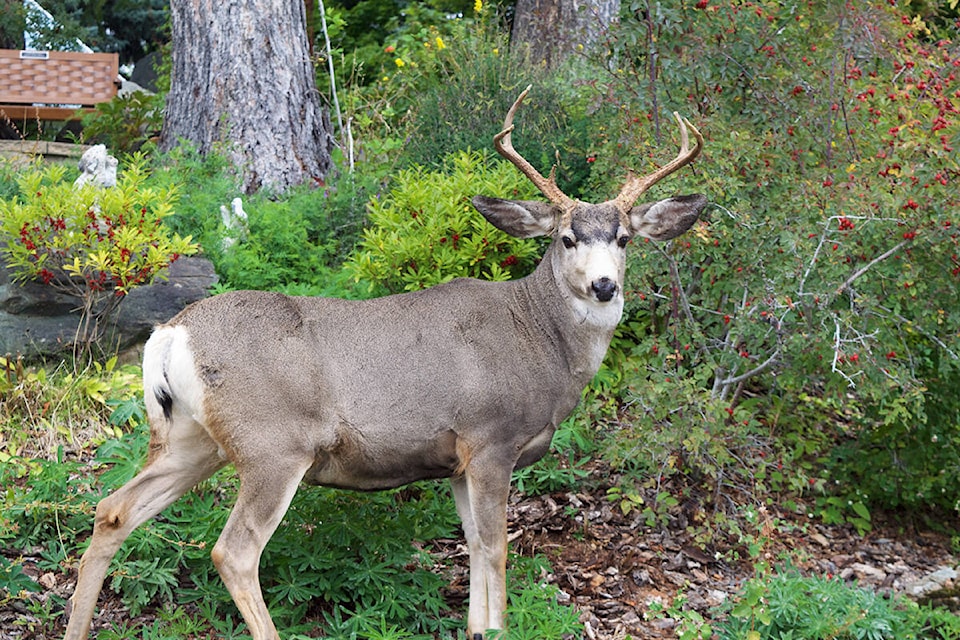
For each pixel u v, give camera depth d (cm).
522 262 704
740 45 668
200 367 439
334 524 515
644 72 692
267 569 508
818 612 501
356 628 477
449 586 543
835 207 606
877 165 614
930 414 675
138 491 453
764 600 514
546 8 1134
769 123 681
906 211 593
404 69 1151
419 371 462
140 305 703
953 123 599
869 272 623
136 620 489
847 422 775
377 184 878
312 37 1182
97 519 447
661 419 623
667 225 518
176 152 908
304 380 446
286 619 495
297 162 981
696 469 660
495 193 695
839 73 692
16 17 1498
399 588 501
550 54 1115
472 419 468
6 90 1169
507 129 503
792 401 738
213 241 780
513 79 918
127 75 1834
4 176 866
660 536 614
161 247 667
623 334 749
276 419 440
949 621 512
